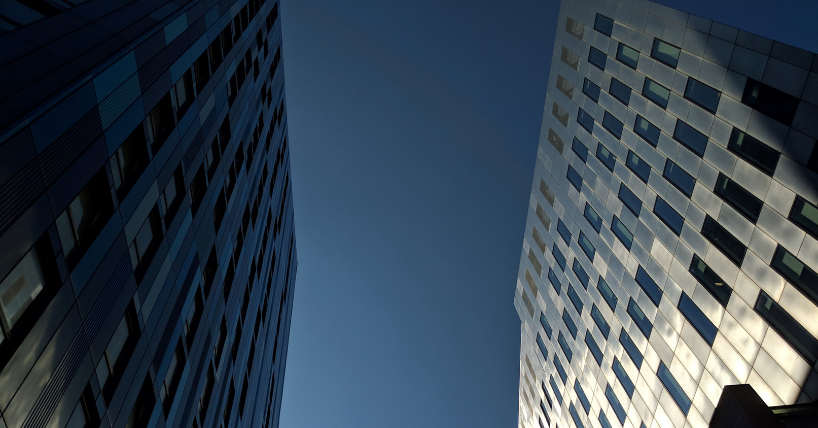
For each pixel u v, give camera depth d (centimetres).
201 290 2792
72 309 1484
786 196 2103
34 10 1581
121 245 1794
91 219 1625
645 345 3123
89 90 1512
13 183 1196
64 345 1447
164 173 2203
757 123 2261
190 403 2655
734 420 2038
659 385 2967
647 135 3080
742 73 2352
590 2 3769
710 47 2556
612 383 3541
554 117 4456
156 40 2030
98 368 1658
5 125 1183
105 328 1689
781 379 2083
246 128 3969
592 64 3753
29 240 1275
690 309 2702
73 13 1736
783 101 2130
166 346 2267
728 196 2431
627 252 3322
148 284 2042
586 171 3881
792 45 2119
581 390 4066
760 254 2236
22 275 1273
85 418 1608
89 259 1574
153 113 2119
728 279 2425
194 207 2658
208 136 2886
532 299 5234
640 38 3142
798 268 2041
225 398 3422
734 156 2388
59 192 1391
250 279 4234
